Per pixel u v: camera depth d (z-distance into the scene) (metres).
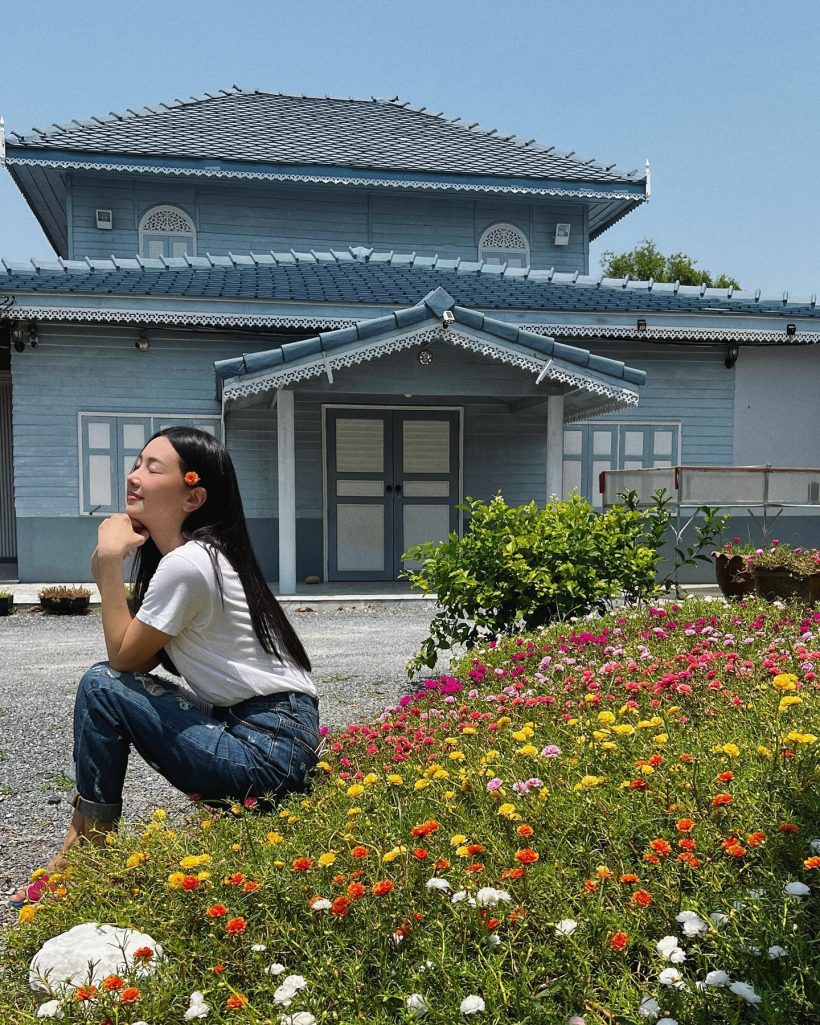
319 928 1.73
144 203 14.66
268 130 16.64
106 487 11.74
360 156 15.65
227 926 1.65
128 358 11.74
